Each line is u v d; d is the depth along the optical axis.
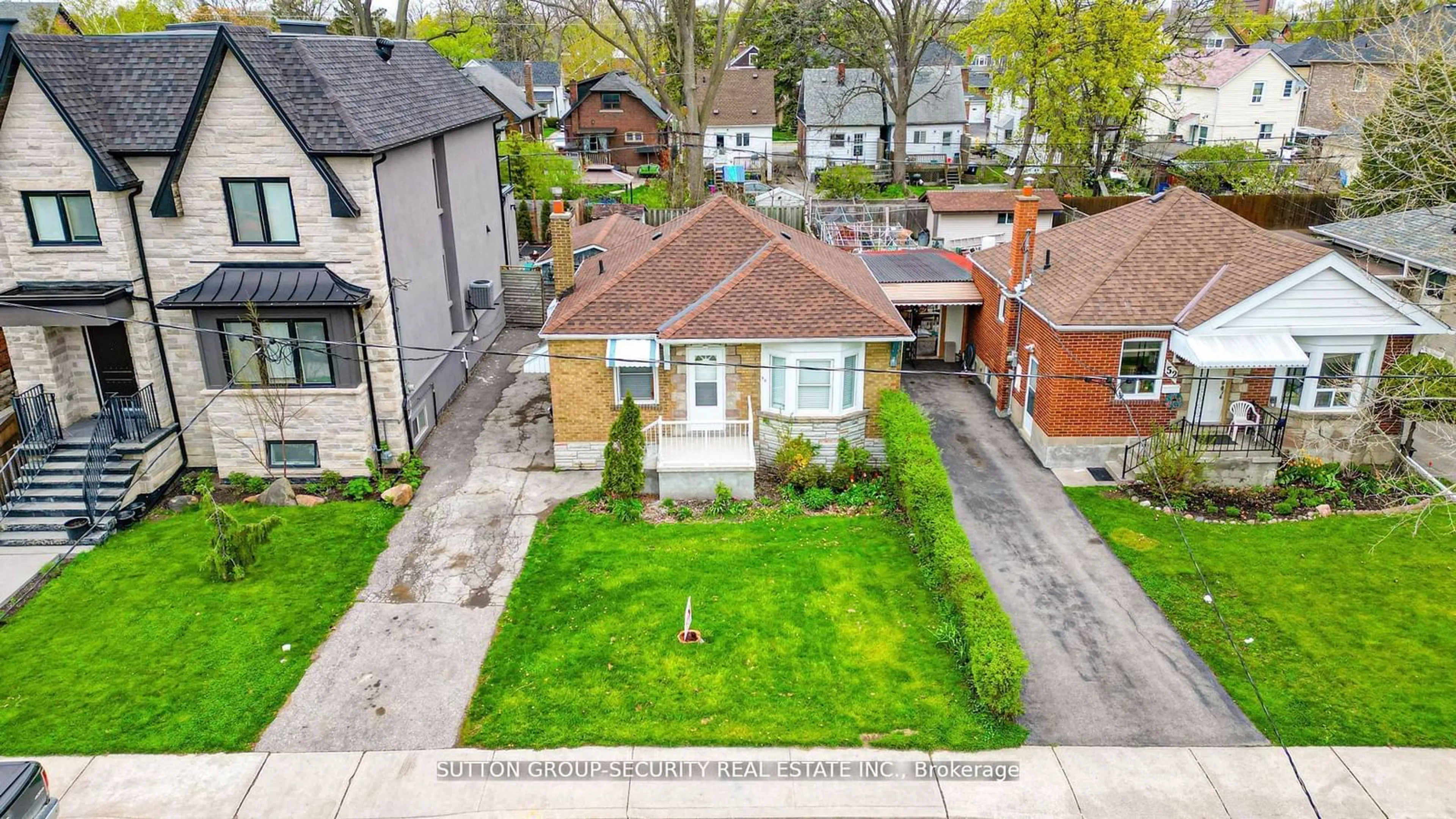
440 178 26.33
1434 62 24.86
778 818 12.55
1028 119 49.75
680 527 20.12
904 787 13.02
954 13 55.94
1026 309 24.48
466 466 22.94
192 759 13.52
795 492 21.53
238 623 16.67
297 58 20.62
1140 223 23.77
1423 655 15.68
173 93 20.53
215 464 22.64
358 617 16.94
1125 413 22.31
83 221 20.41
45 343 20.86
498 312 32.41
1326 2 86.31
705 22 71.38
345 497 21.55
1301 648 15.92
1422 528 19.66
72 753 13.58
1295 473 21.64
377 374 21.84
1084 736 13.98
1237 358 20.22
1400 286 25.98
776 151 72.38
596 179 53.41
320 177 20.28
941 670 15.38
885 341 21.06
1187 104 61.75
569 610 17.06
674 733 13.98
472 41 84.38
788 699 14.70
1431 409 20.39
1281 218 40.84
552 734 13.98
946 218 43.25
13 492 20.31
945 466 22.97
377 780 13.16
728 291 21.47
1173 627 16.58
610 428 22.38
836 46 60.97
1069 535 19.67
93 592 17.64
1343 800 12.76
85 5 53.72
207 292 20.41
